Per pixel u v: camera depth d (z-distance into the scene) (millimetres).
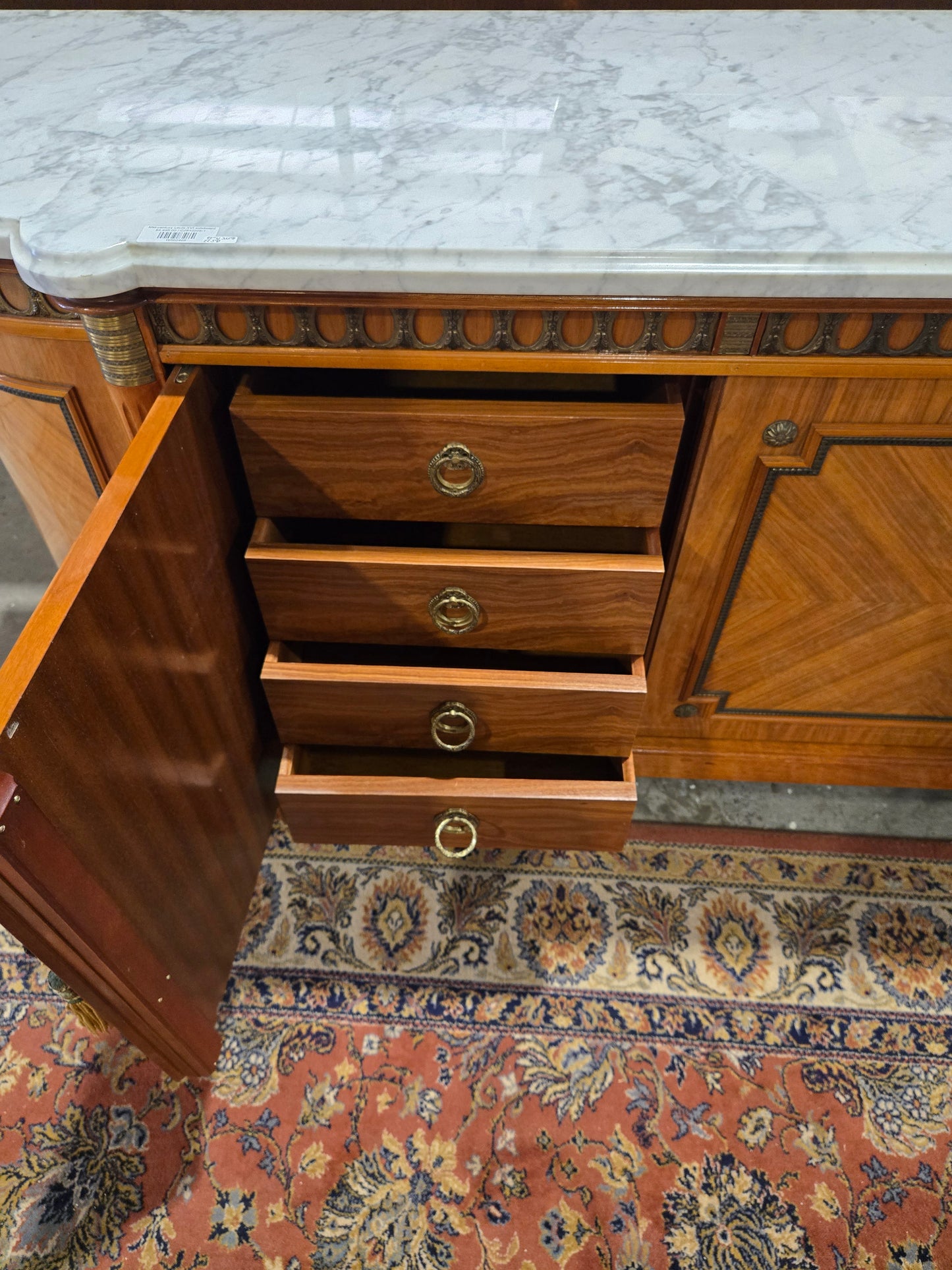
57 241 648
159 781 729
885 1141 867
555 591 813
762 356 710
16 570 1386
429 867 1069
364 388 869
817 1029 944
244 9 990
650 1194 837
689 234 648
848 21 944
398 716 882
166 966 777
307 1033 939
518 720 874
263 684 844
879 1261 798
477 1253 806
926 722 1056
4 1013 951
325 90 839
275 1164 855
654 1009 958
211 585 808
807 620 938
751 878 1063
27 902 562
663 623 956
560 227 656
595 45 904
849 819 1126
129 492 630
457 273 638
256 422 740
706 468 806
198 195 697
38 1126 877
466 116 792
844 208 675
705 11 963
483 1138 871
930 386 736
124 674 645
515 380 880
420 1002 962
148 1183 845
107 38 946
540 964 991
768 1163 854
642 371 724
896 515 833
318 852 1088
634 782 885
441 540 911
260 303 683
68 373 835
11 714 504
